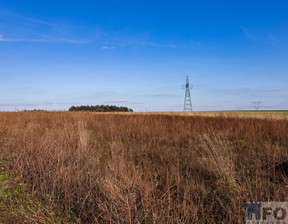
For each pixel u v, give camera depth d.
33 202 2.76
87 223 2.39
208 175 3.66
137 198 2.72
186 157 4.59
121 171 2.98
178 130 8.45
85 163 3.85
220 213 2.56
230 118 11.51
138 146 5.72
